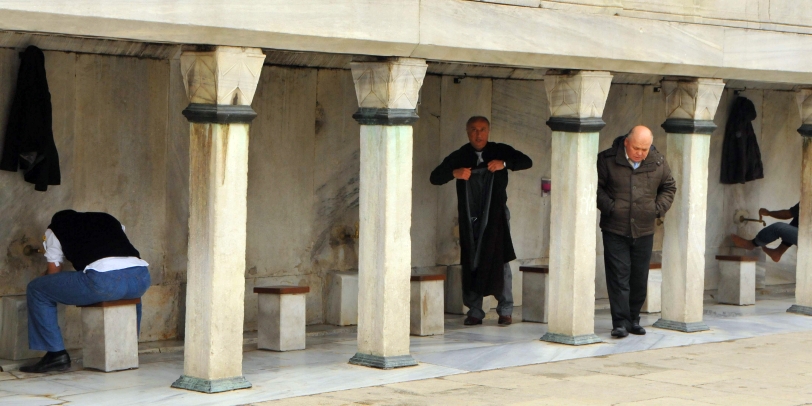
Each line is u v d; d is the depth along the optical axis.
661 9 10.79
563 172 10.73
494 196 11.95
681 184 11.83
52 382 8.73
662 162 11.23
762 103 16.03
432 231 13.02
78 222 9.29
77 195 10.15
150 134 10.61
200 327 8.39
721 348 11.05
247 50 8.22
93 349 9.25
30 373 9.11
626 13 10.50
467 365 9.78
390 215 9.34
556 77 10.68
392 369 9.45
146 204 10.62
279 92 11.62
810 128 13.27
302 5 8.20
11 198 9.73
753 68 11.66
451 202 13.18
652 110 14.84
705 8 11.16
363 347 9.64
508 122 13.54
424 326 11.51
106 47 10.18
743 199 15.94
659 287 13.67
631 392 8.79
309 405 8.07
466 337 11.42
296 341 10.52
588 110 10.63
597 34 10.26
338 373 9.28
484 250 11.95
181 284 10.90
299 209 11.85
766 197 16.20
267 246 11.62
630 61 10.59
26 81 9.53
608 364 10.04
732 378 9.48
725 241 15.79
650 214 11.21
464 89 13.12
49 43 9.79
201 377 8.42
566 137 10.69
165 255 10.79
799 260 13.54
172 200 10.80
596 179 10.78
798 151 16.55
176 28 7.63
